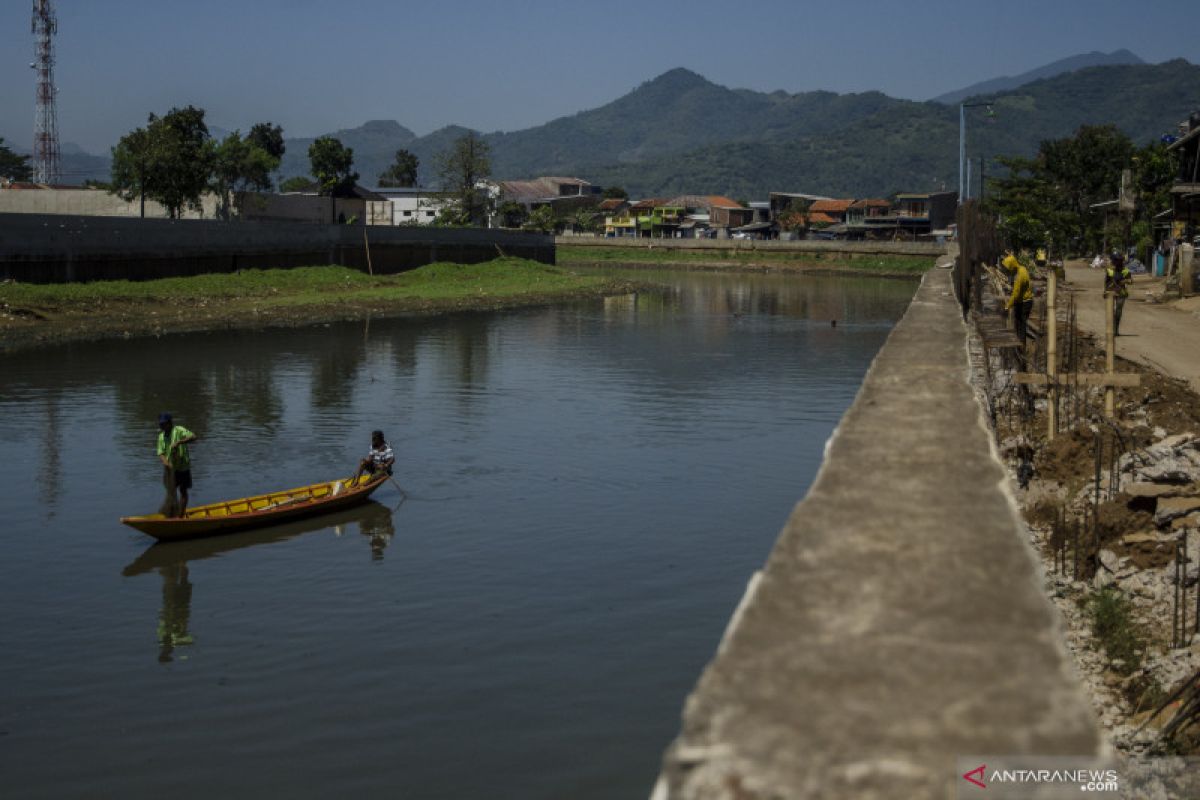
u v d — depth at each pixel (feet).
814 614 10.44
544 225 512.63
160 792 39.22
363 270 279.49
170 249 214.07
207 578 63.26
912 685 8.70
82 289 186.80
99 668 50.34
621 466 90.43
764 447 98.37
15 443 95.96
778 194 612.70
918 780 7.24
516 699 46.85
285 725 44.50
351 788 39.45
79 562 65.98
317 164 392.68
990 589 11.13
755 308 258.37
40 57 455.63
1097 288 155.53
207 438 99.35
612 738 43.24
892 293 318.04
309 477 86.58
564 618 56.49
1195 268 129.70
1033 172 345.10
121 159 257.14
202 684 48.44
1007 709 8.21
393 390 127.65
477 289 270.05
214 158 273.33
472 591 60.70
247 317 193.98
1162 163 225.76
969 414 24.36
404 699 46.78
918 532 13.60
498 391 128.47
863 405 26.05
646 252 483.51
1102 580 44.42
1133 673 36.96
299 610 58.03
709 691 8.69
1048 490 57.57
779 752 7.67
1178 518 45.57
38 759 41.60
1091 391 69.72
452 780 39.93
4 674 49.62
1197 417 59.93
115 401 116.06
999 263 120.78
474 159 445.78
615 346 176.24
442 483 84.74
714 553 67.56
